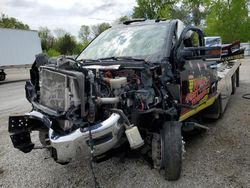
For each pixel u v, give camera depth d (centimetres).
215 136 517
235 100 815
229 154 437
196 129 527
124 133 333
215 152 446
